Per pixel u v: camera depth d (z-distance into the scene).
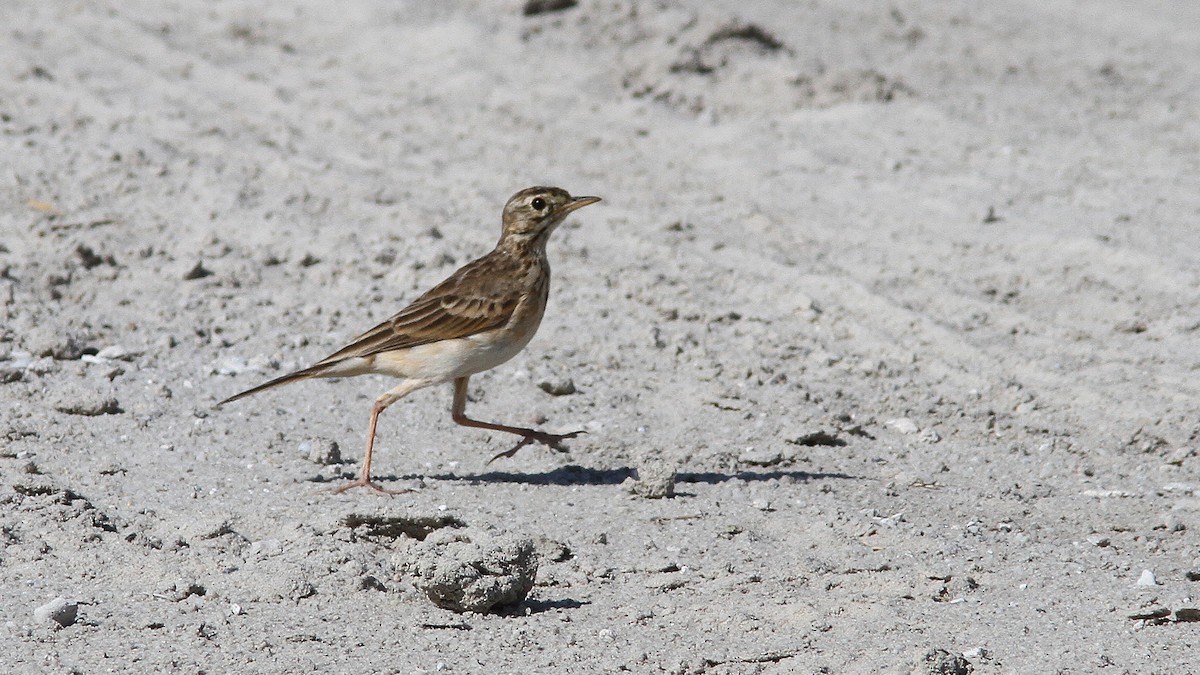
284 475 11.38
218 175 19.34
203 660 8.24
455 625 8.88
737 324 15.59
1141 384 13.79
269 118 22.22
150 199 18.47
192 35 26.61
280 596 9.14
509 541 9.27
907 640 8.65
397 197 18.95
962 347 14.84
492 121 22.30
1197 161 20.28
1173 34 29.53
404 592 9.30
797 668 8.27
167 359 14.02
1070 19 30.73
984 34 28.83
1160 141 21.34
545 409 13.32
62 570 9.38
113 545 9.77
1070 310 15.66
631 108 22.81
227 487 11.03
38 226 17.14
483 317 11.28
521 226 11.59
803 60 24.70
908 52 26.83
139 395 12.99
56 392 12.61
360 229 17.78
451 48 25.31
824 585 9.55
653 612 9.12
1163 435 12.78
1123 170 19.97
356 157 20.66
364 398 13.50
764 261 17.22
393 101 23.19
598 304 15.98
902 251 17.48
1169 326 15.00
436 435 12.66
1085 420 13.22
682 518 10.76
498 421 13.04
